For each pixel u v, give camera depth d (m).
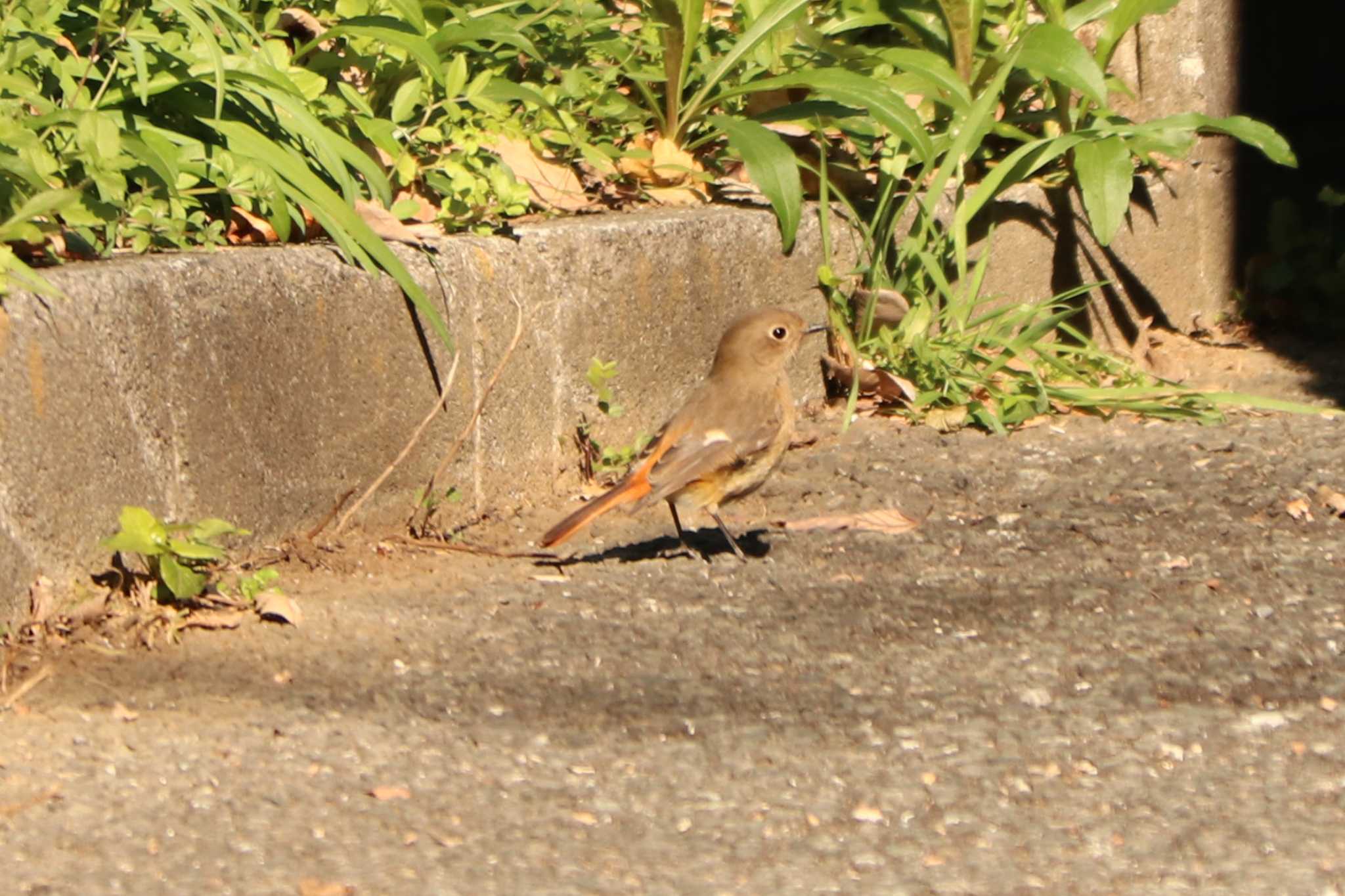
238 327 9.58
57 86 10.46
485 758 7.35
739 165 15.08
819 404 14.63
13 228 8.62
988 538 11.06
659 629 9.23
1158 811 6.88
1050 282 16.22
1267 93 18.02
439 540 10.79
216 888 6.08
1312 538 10.98
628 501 10.16
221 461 9.51
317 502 10.23
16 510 8.27
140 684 8.01
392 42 11.95
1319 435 13.47
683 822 6.77
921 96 15.64
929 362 14.32
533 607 9.59
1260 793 7.05
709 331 13.46
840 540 11.09
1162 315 17.23
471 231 11.78
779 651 8.88
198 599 8.95
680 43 14.19
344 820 6.68
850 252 14.84
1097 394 14.27
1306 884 6.24
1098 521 11.36
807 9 15.67
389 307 10.57
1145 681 8.37
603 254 12.33
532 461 11.88
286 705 7.87
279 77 10.95
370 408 10.49
